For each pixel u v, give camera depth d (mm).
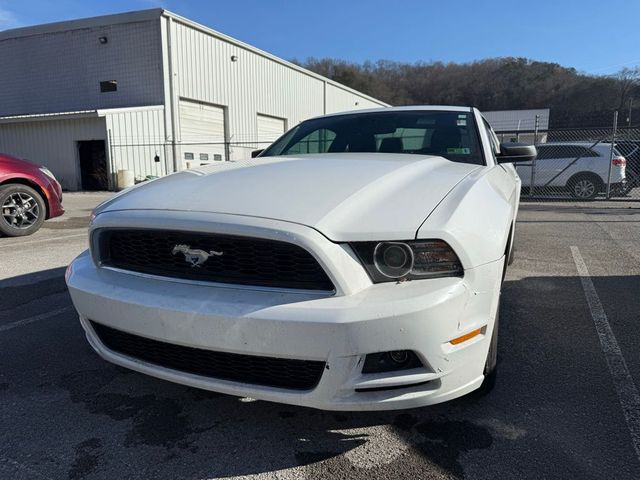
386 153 3031
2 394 2459
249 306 1753
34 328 3314
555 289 4234
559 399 2365
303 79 29031
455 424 2158
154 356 2070
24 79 21938
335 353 1681
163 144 19125
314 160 2646
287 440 2066
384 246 1755
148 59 19156
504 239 2018
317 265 1744
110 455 1973
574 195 12773
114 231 2145
